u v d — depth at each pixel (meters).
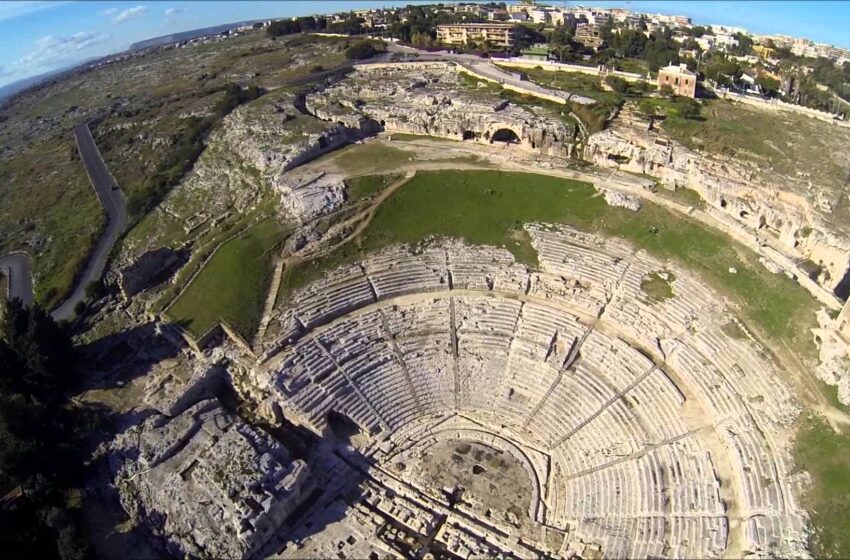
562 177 77.81
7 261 85.69
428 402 58.50
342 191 78.31
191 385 57.84
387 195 78.12
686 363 55.44
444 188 78.69
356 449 55.00
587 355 59.31
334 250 72.06
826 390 49.91
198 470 49.56
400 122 94.12
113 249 82.88
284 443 55.25
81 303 71.56
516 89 98.25
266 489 48.22
